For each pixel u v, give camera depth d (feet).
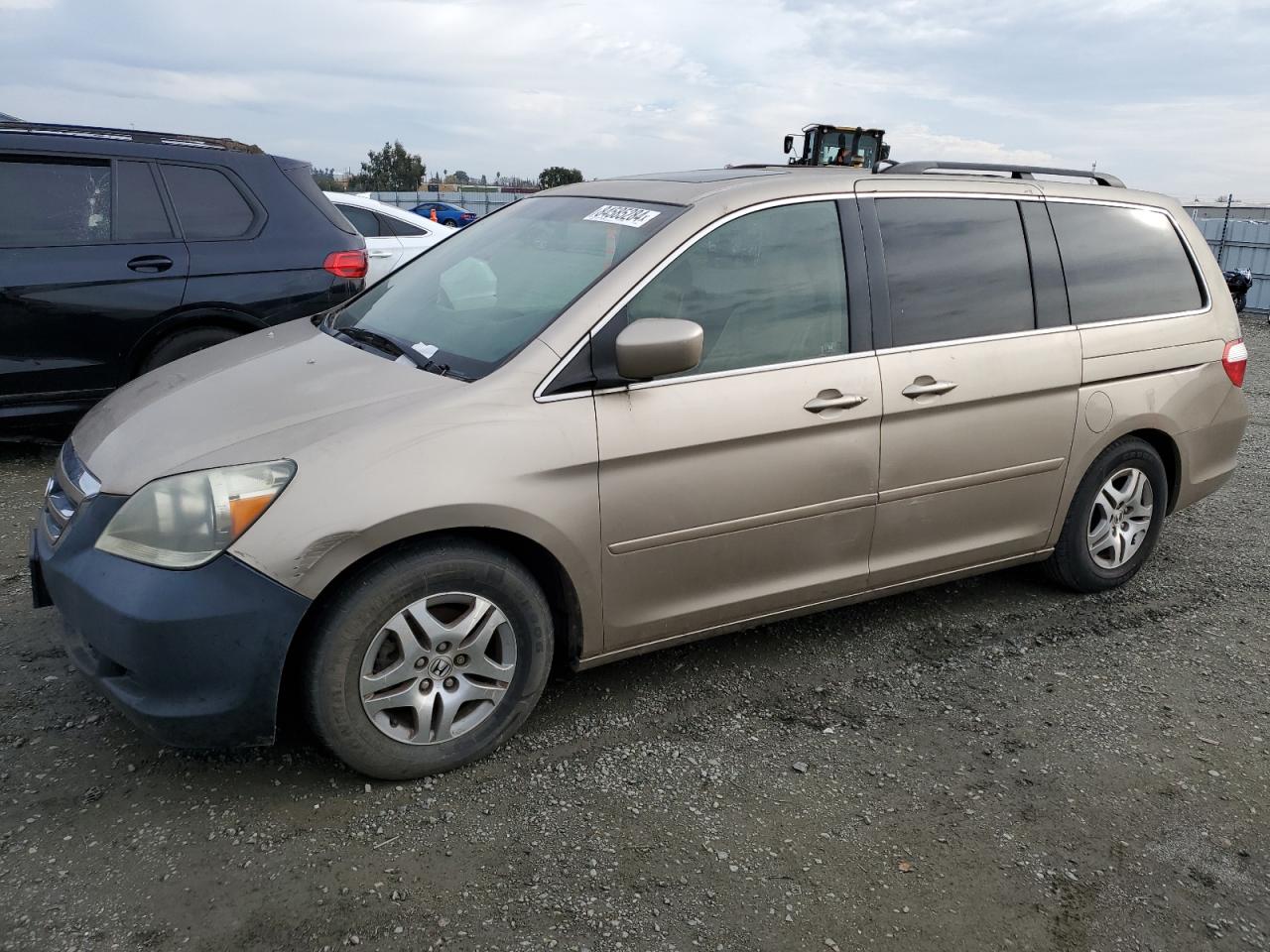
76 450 9.52
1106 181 13.75
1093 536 13.47
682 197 10.53
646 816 8.75
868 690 11.18
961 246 11.66
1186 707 11.12
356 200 28.99
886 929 7.59
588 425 9.07
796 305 10.41
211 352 11.41
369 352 10.20
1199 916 7.89
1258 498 19.24
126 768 9.05
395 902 7.56
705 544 10.00
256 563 7.89
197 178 18.03
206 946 7.05
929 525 11.59
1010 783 9.52
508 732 9.50
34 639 11.35
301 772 9.12
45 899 7.39
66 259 16.74
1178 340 13.41
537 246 11.07
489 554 8.85
